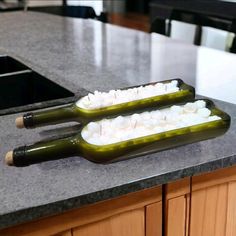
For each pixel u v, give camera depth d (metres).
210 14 3.29
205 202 0.97
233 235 1.04
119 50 1.96
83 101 1.01
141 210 0.90
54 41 2.12
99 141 0.86
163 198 0.92
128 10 6.04
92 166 0.88
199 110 0.96
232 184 0.98
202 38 2.93
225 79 1.54
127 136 0.87
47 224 0.81
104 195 0.82
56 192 0.80
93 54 1.87
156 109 0.98
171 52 1.96
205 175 0.94
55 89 1.47
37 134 1.06
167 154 0.93
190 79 1.53
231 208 1.01
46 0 4.09
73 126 1.09
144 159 0.91
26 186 0.82
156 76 1.55
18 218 0.76
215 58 1.86
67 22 2.63
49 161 0.90
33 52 1.91
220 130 0.93
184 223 0.97
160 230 0.94
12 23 2.60
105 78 1.51
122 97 1.02
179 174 0.88
